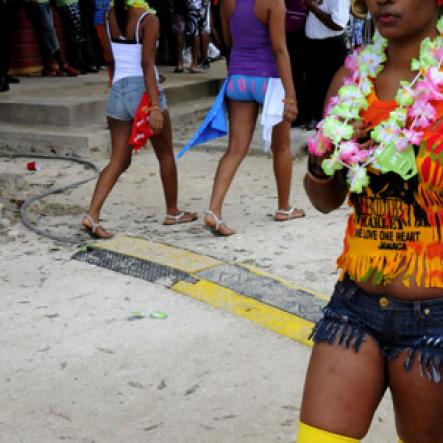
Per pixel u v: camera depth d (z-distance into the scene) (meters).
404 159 2.06
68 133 8.72
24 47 12.31
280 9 5.24
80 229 5.95
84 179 7.61
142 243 5.30
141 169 7.98
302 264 5.05
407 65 2.16
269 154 8.38
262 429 3.23
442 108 2.06
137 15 5.29
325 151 2.20
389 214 2.13
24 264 5.14
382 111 2.15
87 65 12.78
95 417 3.34
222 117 5.50
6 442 3.17
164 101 5.64
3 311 4.39
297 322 4.10
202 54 13.30
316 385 2.16
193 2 12.62
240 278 4.62
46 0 11.84
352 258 2.19
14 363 3.81
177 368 3.73
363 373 2.14
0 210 6.19
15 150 8.88
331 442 2.12
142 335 4.07
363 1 2.26
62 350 3.93
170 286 4.63
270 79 5.43
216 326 4.14
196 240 5.62
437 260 2.10
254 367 3.72
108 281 4.79
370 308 2.17
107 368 3.74
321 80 8.77
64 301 4.51
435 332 2.09
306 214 6.25
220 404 3.42
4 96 9.90
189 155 8.66
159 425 3.27
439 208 2.10
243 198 6.81
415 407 2.14
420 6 2.08
